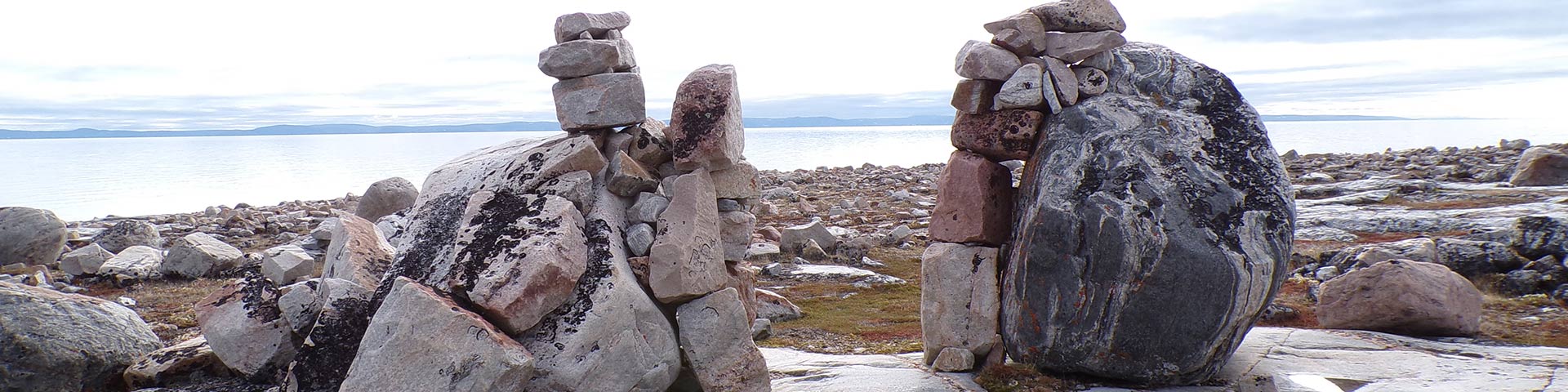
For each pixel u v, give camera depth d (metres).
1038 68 7.74
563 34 7.23
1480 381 7.41
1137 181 7.31
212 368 7.72
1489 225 16.75
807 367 8.57
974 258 8.15
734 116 7.12
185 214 29.94
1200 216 7.18
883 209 25.69
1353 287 9.79
